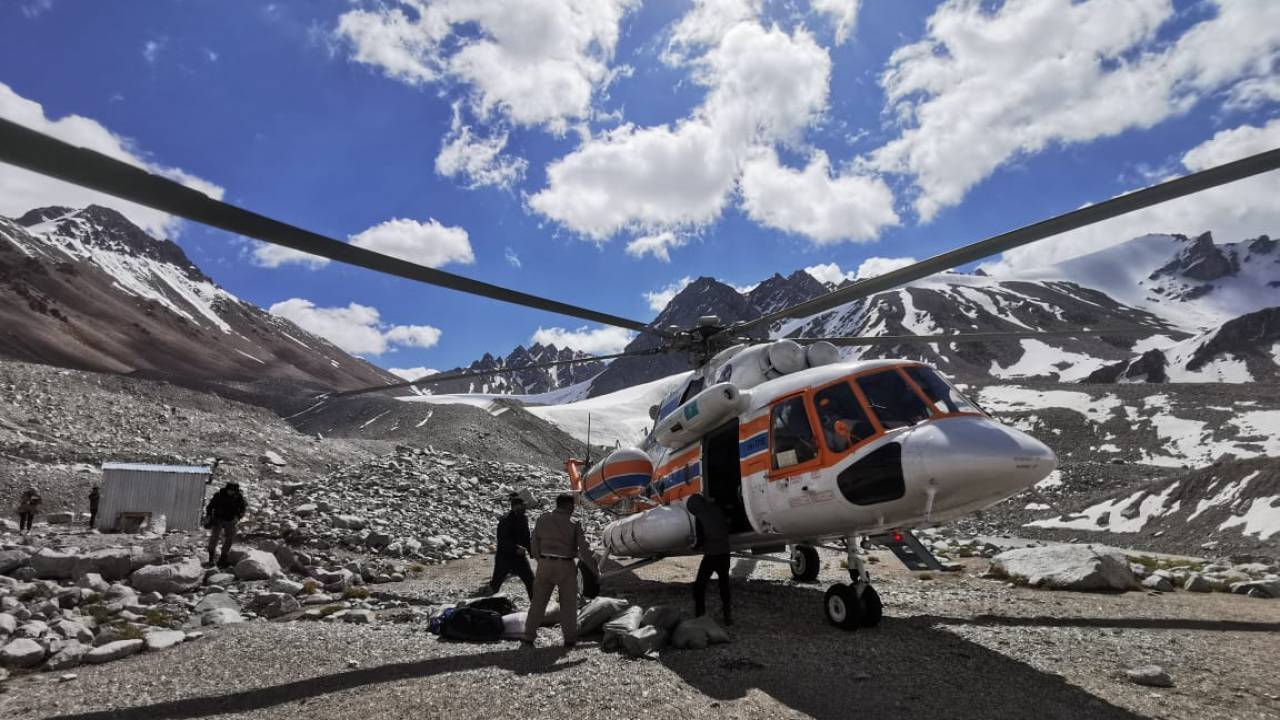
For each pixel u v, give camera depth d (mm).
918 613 7465
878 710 4035
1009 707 4117
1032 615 7312
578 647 5762
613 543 9484
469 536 17438
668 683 4566
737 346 9273
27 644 5770
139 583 9305
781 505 7055
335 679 4836
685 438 8805
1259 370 152500
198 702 4406
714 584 10125
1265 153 3523
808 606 7902
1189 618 7105
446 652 5613
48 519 20547
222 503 11648
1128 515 49406
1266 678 4777
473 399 134500
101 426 40062
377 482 22875
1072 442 93312
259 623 7594
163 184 3070
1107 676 4824
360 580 10992
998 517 59156
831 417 6680
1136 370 170000
